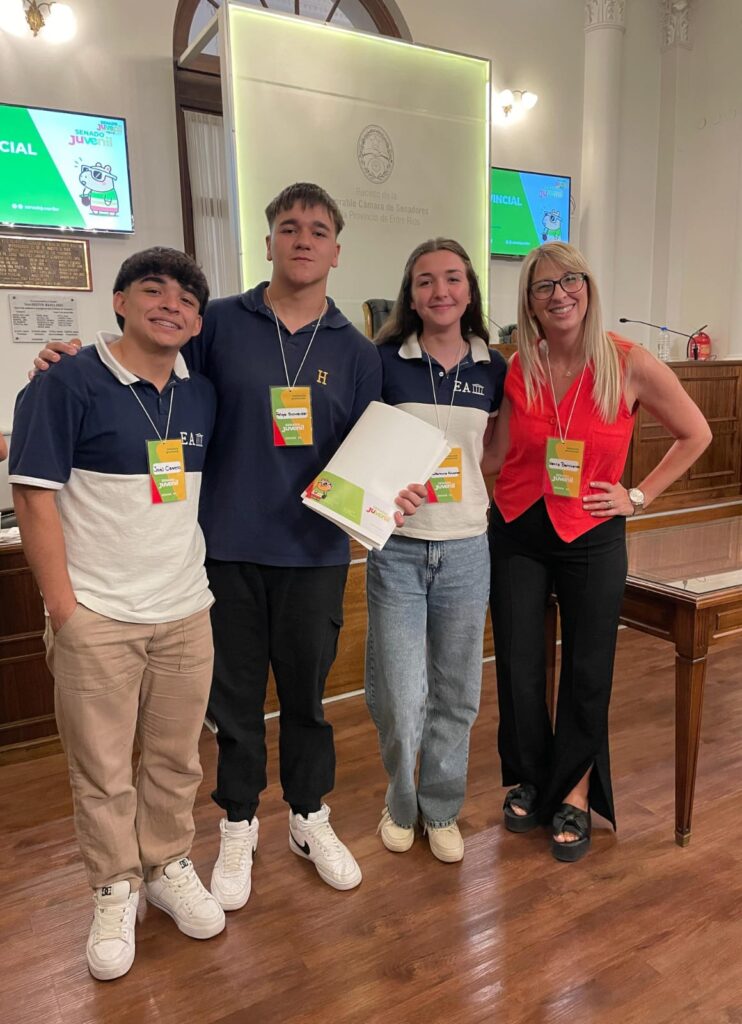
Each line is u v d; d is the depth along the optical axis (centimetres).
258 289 162
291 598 163
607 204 572
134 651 146
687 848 189
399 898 172
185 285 138
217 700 167
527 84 541
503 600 189
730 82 559
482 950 155
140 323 137
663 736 251
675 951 154
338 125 447
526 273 171
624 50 568
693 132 589
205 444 154
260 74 416
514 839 194
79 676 141
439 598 174
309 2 479
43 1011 142
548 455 175
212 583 163
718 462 450
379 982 147
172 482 144
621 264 598
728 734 251
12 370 375
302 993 145
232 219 416
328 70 439
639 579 194
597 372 169
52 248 378
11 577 240
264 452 158
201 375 157
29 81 368
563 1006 141
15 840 200
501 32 525
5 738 244
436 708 182
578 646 181
